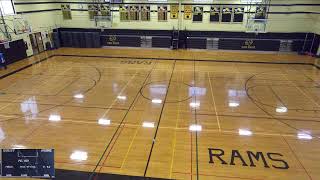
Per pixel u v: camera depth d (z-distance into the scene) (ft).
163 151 21.07
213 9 55.77
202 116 27.12
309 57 52.37
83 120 26.12
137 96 32.24
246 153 20.90
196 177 18.12
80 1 58.75
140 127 24.85
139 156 20.39
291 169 19.04
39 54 53.98
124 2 57.57
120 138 22.91
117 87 35.32
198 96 32.37
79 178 17.88
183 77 39.65
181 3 56.18
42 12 55.57
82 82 37.22
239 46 56.95
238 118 26.71
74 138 22.85
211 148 21.54
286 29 54.85
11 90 33.88
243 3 54.29
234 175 18.39
